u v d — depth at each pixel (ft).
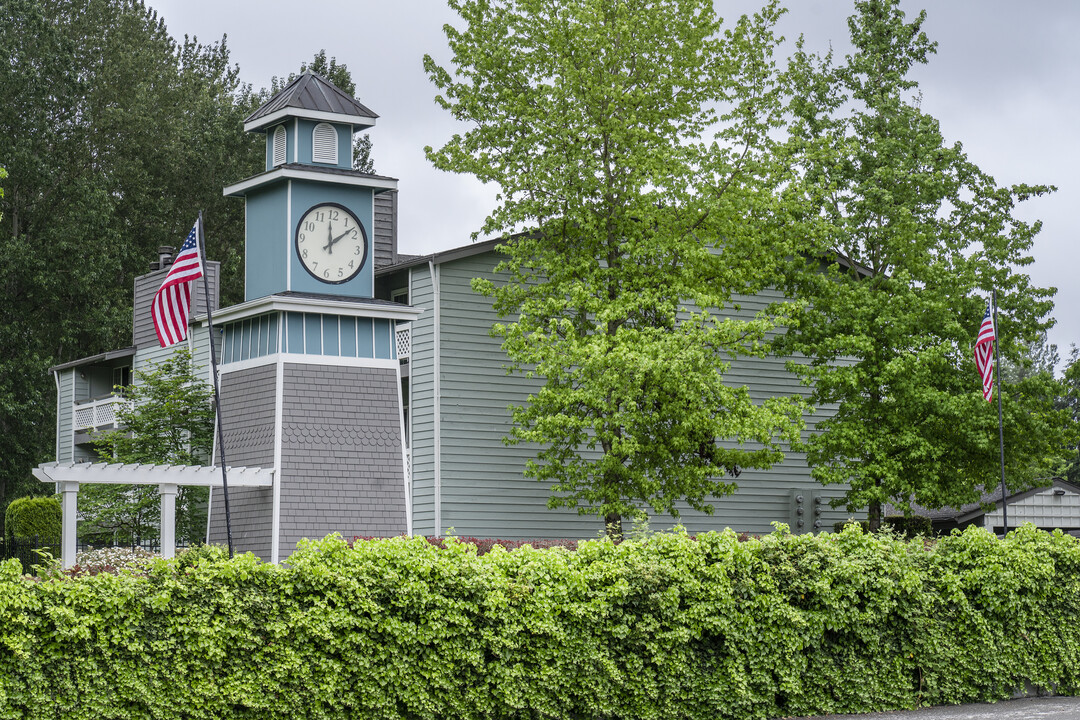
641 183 83.92
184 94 190.39
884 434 88.94
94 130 175.42
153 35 201.46
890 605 47.55
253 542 76.13
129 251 169.68
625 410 82.89
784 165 87.10
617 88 83.30
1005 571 50.70
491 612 40.01
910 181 90.84
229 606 36.63
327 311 78.84
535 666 40.75
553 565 41.78
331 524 76.64
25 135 160.76
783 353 93.40
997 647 50.26
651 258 85.71
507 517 93.56
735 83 86.53
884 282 90.68
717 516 104.58
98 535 113.91
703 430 84.48
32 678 33.86
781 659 45.19
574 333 81.82
